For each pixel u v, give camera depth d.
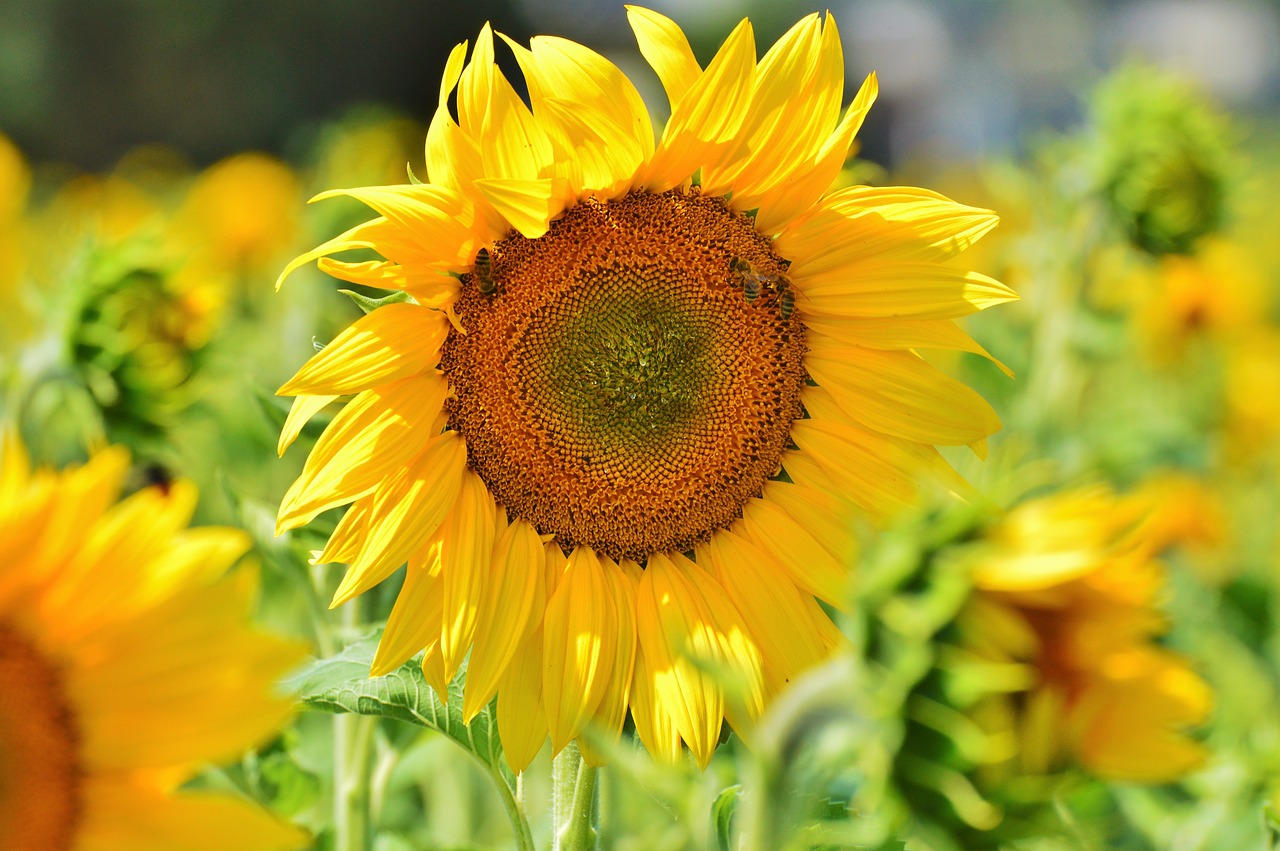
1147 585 0.90
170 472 1.25
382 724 1.11
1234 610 1.39
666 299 1.08
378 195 1.03
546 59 1.04
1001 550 0.90
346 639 1.09
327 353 1.04
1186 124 1.40
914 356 1.08
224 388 1.35
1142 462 1.44
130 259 1.25
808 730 0.91
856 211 1.08
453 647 1.03
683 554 1.09
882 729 0.90
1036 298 1.45
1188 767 0.90
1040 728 0.89
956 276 1.07
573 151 1.04
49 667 0.93
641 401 1.08
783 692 1.06
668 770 0.96
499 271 1.07
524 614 1.05
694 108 1.05
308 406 1.04
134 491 1.23
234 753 0.92
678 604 1.07
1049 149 1.44
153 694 0.93
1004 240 1.55
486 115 1.03
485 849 1.13
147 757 0.93
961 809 0.89
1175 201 1.40
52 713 0.93
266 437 1.31
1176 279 1.75
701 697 1.05
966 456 1.19
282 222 2.46
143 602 0.93
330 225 1.45
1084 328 1.43
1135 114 1.41
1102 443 1.43
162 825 0.92
